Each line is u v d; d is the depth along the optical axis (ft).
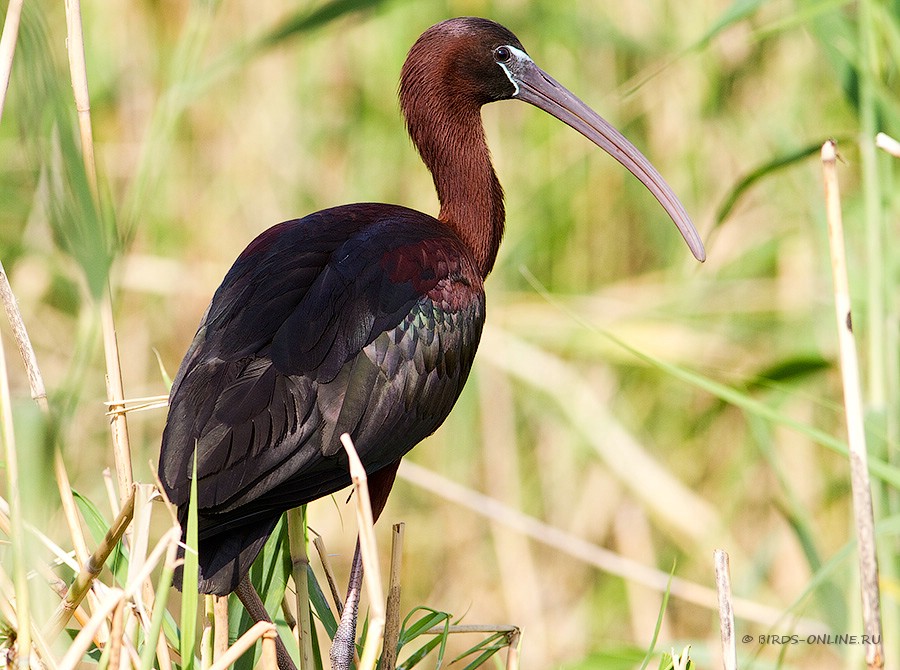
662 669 22.27
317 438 23.84
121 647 18.34
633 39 45.14
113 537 19.67
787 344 42.32
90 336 15.90
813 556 31.48
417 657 23.95
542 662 40.52
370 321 25.48
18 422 17.07
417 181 46.34
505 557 41.60
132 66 45.06
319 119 46.19
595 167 45.91
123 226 23.13
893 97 32.30
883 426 28.76
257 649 24.08
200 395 23.16
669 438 44.55
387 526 43.88
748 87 45.24
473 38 31.73
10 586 19.81
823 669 38.96
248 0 44.55
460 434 42.83
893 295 31.91
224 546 22.40
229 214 45.37
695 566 42.42
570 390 41.34
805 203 42.75
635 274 45.88
